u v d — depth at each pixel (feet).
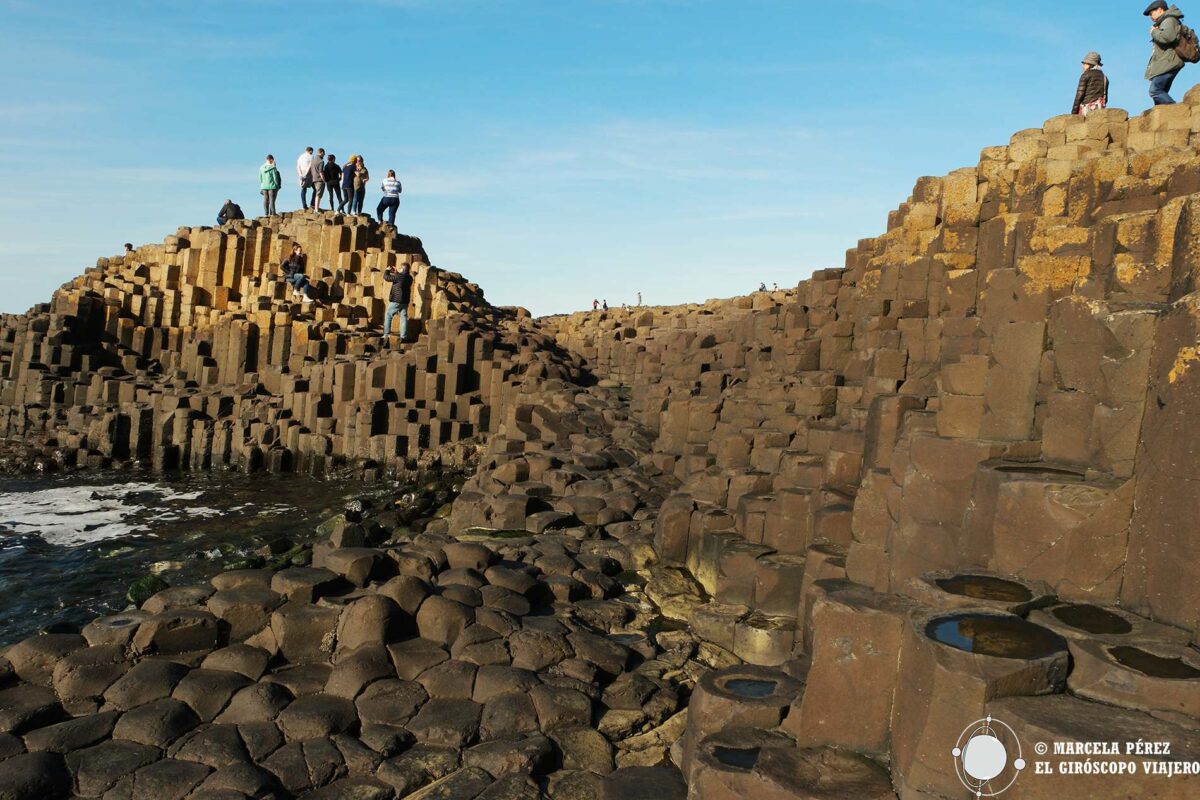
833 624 21.54
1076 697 17.79
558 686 29.99
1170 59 51.67
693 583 42.42
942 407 29.04
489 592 36.14
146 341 120.88
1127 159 46.93
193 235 128.57
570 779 25.73
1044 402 27.81
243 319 111.14
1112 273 27.94
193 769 24.75
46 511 72.28
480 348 96.12
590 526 50.21
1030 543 23.26
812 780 19.63
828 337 66.08
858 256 69.41
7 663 28.58
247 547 59.36
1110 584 22.06
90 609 47.37
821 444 42.37
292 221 130.31
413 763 25.94
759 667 26.43
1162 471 20.90
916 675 19.02
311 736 26.81
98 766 24.67
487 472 61.16
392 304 109.40
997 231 49.29
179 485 84.74
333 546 38.75
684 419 64.13
